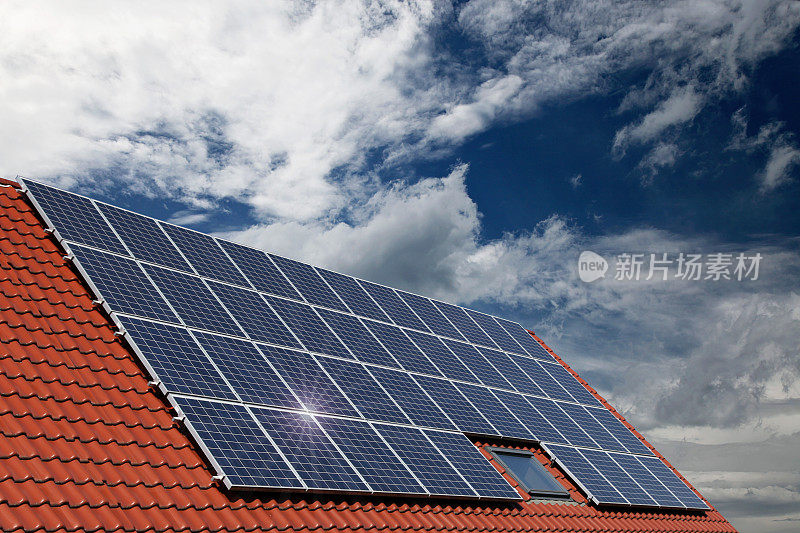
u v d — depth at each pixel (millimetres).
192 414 12656
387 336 19656
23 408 11625
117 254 15477
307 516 13219
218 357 14336
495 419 19078
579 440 21188
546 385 23578
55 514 10352
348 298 20500
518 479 18031
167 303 14945
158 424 13055
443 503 15773
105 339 14070
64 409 12164
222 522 11953
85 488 11039
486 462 17062
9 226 15266
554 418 21500
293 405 14414
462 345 22359
